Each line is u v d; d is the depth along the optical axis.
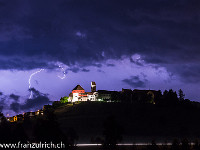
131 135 126.44
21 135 71.00
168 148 86.62
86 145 92.81
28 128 87.81
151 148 82.56
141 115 166.50
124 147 86.25
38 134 72.19
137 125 147.00
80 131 128.50
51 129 72.81
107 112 168.25
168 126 149.50
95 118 153.50
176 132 139.50
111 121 82.81
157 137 126.19
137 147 87.88
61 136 73.62
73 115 163.00
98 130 130.25
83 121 147.88
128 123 149.38
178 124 154.50
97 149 82.94
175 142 86.12
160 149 84.81
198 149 87.81
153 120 158.75
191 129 147.25
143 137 123.94
